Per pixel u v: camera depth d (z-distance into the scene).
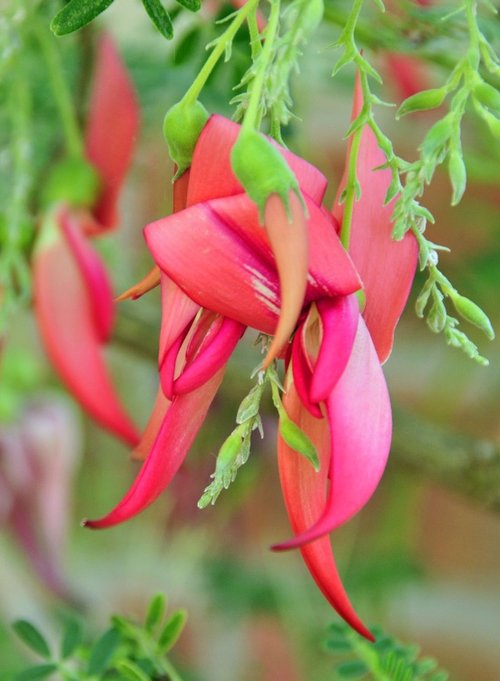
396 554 1.05
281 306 0.40
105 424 0.61
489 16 0.59
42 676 0.54
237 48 0.58
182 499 0.97
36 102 0.68
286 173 0.40
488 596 1.12
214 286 0.41
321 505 0.43
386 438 0.41
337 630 0.54
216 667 1.03
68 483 0.87
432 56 0.60
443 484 0.70
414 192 0.42
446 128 0.42
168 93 0.69
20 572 0.92
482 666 1.12
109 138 0.64
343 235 0.43
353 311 0.42
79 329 0.62
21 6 0.60
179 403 0.43
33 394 0.91
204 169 0.41
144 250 0.87
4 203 0.65
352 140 0.44
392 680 0.53
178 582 1.05
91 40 0.66
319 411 0.41
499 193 0.85
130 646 0.54
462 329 0.92
